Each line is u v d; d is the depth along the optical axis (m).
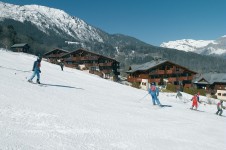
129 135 10.09
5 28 171.50
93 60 100.75
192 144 10.36
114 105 18.52
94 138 8.88
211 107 38.56
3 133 7.67
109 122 11.95
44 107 12.51
